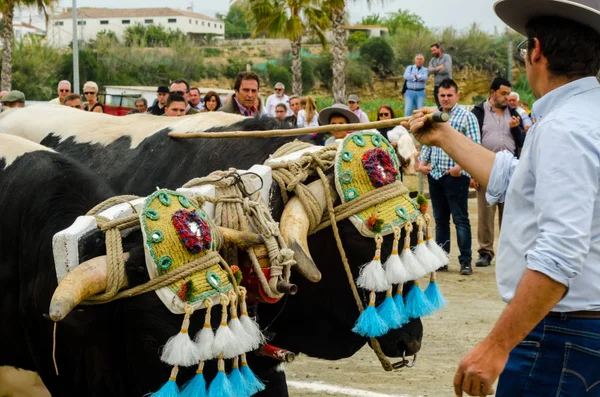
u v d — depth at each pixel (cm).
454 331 756
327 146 474
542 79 336
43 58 4797
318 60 5134
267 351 412
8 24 3334
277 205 455
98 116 654
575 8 322
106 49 5469
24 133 662
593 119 315
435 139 398
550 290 299
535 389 328
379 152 463
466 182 985
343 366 673
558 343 324
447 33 5116
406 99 1991
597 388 324
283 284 400
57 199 426
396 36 5362
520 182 329
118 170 570
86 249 369
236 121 543
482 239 1056
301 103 1359
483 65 4938
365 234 449
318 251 461
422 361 675
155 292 363
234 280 376
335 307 465
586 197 304
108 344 378
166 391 355
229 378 374
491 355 304
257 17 2727
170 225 368
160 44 6506
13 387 449
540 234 309
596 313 322
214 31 10806
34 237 418
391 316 445
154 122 605
